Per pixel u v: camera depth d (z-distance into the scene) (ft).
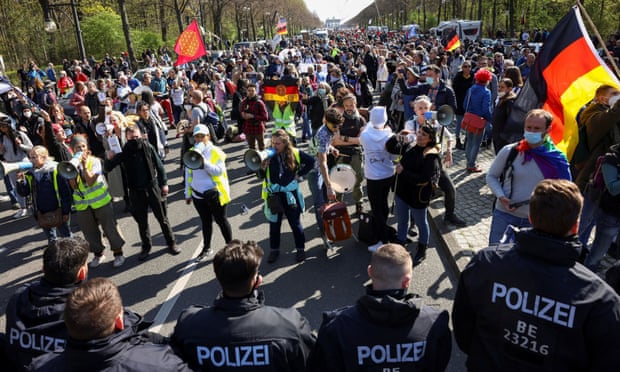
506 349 6.52
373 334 6.59
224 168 17.39
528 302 6.26
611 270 8.10
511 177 11.91
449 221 19.22
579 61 13.85
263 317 6.95
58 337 7.36
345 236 17.16
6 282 17.78
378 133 16.20
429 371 6.72
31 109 26.91
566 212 6.17
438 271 16.21
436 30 142.00
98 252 18.44
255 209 23.63
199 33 42.52
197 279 16.93
